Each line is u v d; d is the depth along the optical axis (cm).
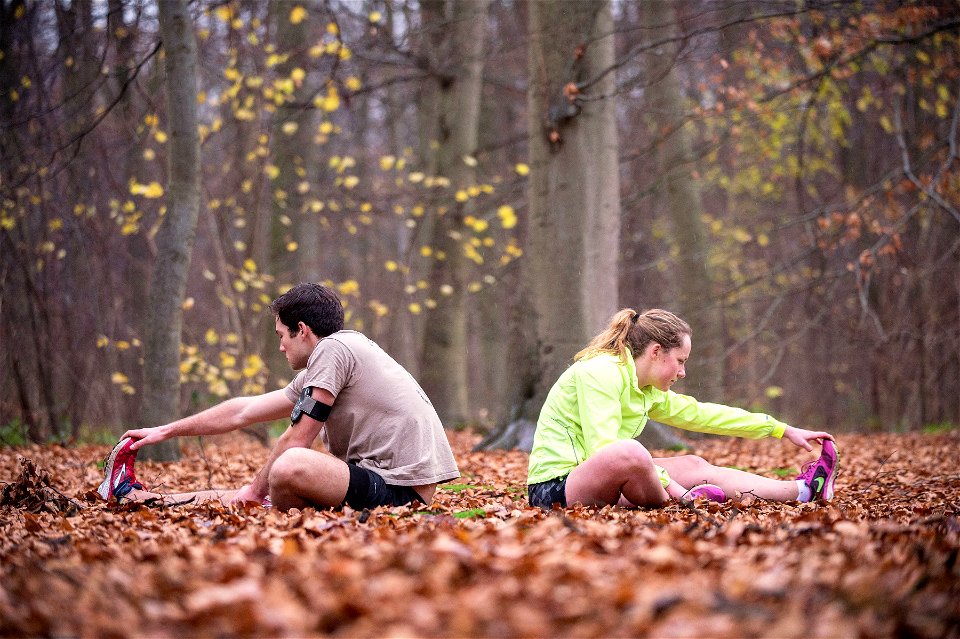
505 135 2155
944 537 344
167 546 345
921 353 1498
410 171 1761
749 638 219
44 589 271
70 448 982
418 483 454
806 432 505
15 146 1108
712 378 1396
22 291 1093
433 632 220
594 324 966
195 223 884
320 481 426
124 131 1252
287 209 1585
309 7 1505
